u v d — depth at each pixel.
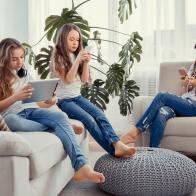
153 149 2.36
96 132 2.41
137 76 4.09
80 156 1.86
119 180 2.04
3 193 1.40
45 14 4.22
